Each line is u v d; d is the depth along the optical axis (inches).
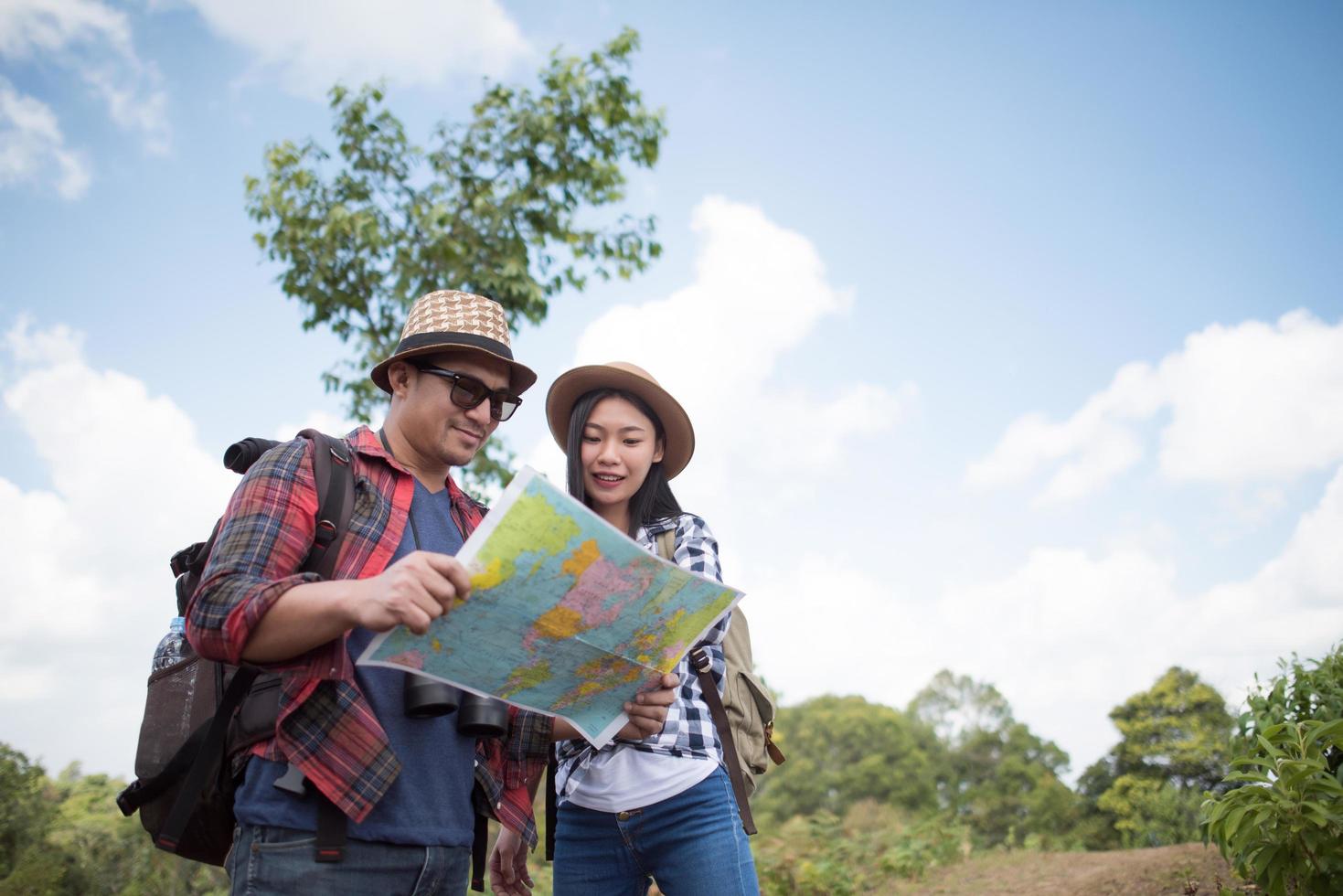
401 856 80.4
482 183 336.2
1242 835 138.4
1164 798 784.9
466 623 75.2
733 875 105.2
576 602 78.2
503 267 324.8
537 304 331.0
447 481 97.6
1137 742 1306.6
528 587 75.1
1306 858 135.3
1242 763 146.3
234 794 81.1
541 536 73.2
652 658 87.7
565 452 122.0
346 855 77.1
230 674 83.4
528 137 337.7
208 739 80.1
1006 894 292.5
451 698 81.9
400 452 92.2
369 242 316.2
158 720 84.4
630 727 95.7
